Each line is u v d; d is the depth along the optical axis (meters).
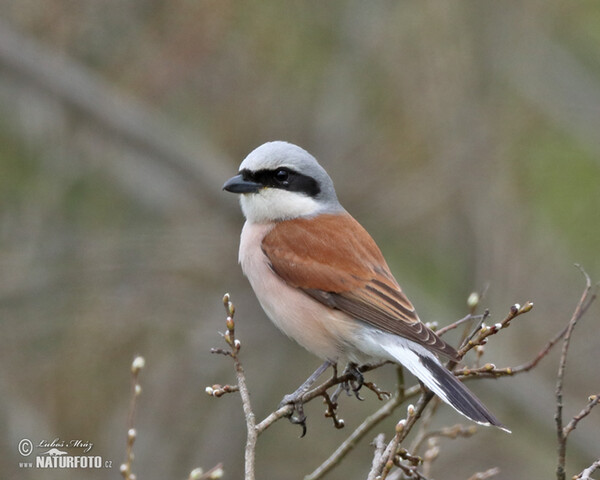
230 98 14.41
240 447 13.88
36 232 14.02
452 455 14.00
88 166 14.41
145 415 13.79
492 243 14.08
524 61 14.64
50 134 14.06
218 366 14.23
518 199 14.51
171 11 13.95
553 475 13.61
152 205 14.98
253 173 8.78
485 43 14.40
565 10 15.09
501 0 14.40
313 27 14.62
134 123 14.04
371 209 14.44
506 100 14.68
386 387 13.84
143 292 14.15
